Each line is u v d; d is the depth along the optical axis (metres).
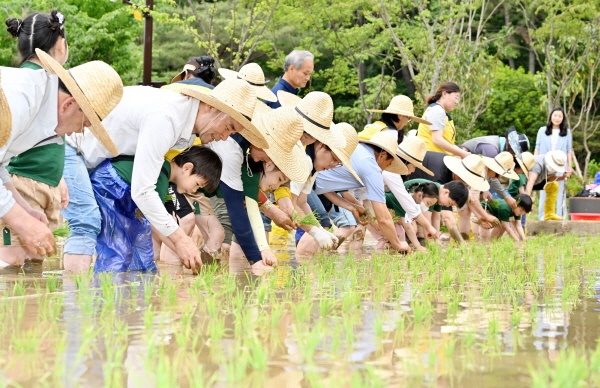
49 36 5.83
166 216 5.99
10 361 2.82
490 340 3.36
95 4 26.78
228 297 4.54
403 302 4.54
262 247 6.97
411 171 10.35
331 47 23.67
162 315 3.81
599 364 2.77
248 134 6.24
